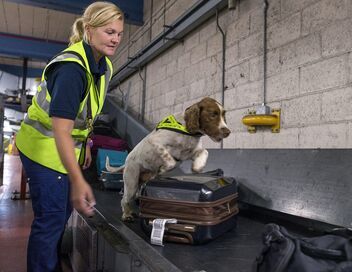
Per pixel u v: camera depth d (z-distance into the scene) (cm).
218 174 211
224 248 140
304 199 164
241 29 253
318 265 86
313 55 190
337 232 102
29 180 135
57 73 113
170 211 146
